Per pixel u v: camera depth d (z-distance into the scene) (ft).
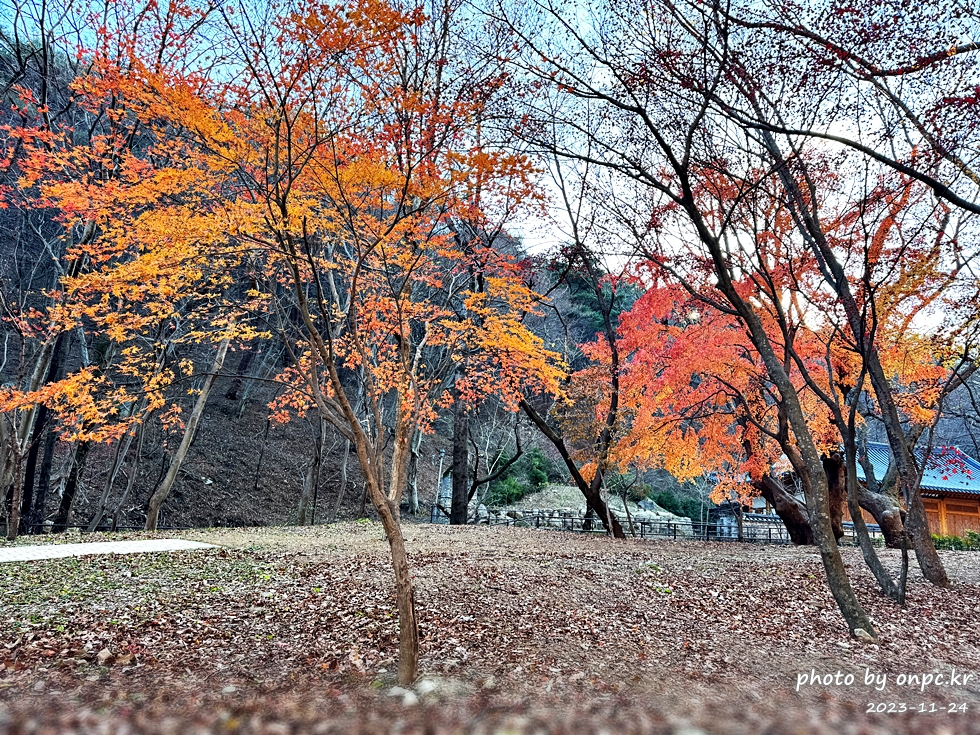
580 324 104.06
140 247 25.12
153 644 18.38
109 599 24.13
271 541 46.65
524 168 21.89
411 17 18.01
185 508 79.97
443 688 15.20
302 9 16.37
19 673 15.30
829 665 18.92
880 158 21.98
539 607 26.00
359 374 72.64
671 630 22.93
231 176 23.54
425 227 25.54
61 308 36.91
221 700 14.10
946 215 28.73
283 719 12.96
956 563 46.88
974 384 47.19
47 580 27.73
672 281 42.60
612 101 23.68
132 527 72.54
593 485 62.03
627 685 16.22
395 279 31.99
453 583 30.81
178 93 18.83
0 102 36.40
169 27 21.39
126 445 58.39
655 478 128.67
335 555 39.09
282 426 105.09
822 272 29.32
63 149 29.94
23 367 44.70
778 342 38.93
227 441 95.35
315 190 22.45
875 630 23.47
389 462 95.30
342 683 15.75
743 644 21.20
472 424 101.40
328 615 23.04
